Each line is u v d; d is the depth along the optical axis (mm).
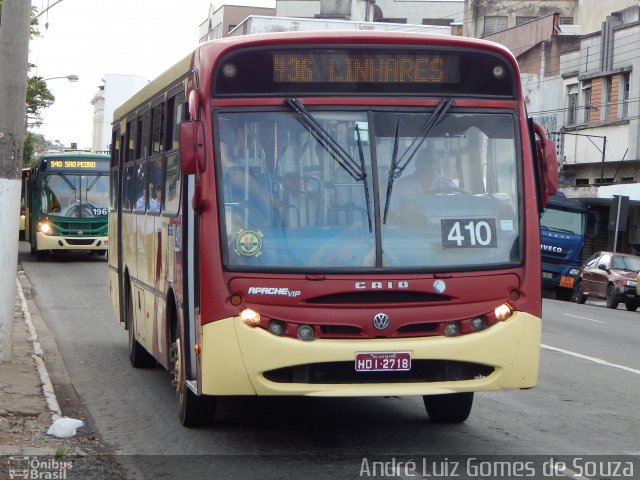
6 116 11680
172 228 9516
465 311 7961
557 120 46375
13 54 11719
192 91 8031
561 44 48125
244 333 7730
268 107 8086
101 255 40031
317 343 7723
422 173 8125
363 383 7859
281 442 8797
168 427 9453
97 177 34688
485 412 10383
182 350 9055
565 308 28484
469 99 8328
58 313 20062
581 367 14125
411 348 7801
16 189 11898
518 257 8172
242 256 7863
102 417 9953
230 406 10500
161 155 10406
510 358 8023
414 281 7887
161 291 10203
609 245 40562
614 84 42156
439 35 8297
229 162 7984
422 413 10242
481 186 8242
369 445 8711
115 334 16922
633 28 40938
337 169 8039
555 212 35125
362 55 8172
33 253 38625
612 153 41594
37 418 9453
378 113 8164
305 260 7855
